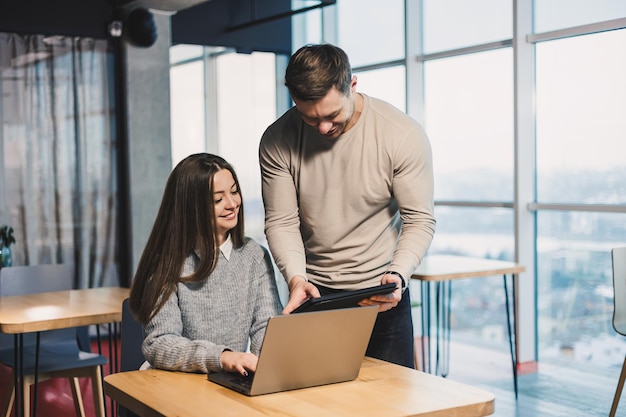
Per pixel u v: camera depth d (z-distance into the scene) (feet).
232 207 7.80
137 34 22.13
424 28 21.25
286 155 8.46
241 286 8.01
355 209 8.36
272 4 24.50
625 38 16.62
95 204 22.22
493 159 19.74
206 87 23.81
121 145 22.57
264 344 6.28
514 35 18.26
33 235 21.33
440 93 21.01
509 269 15.79
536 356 18.94
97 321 11.37
